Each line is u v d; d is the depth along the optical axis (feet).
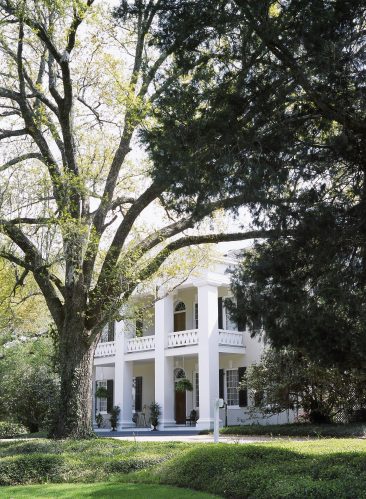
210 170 26.02
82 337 46.93
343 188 27.66
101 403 107.14
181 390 88.33
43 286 48.78
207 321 81.51
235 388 86.94
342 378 60.39
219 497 26.25
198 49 27.68
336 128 27.84
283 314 27.07
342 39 24.30
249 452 32.19
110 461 35.96
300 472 26.91
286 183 26.99
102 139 53.88
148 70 36.04
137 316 50.70
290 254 27.20
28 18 39.96
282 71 25.99
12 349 90.17
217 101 26.63
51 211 42.91
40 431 87.04
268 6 24.44
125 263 45.96
